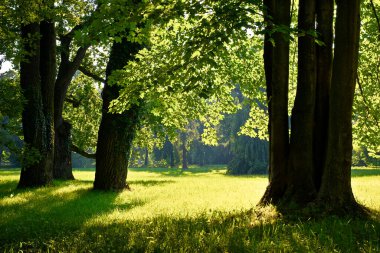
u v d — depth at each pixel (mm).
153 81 10148
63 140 28953
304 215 8320
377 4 15523
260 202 9828
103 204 13406
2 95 16031
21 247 6477
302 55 9438
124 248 5918
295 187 9242
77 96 34906
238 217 8453
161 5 8977
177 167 86500
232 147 60625
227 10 7934
